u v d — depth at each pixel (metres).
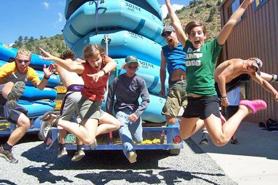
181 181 4.41
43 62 9.00
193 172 4.88
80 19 6.00
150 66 6.13
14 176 4.88
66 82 5.10
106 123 4.45
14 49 8.25
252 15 10.63
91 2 5.87
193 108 3.81
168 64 5.30
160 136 5.27
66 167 5.48
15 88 4.31
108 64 4.14
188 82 3.85
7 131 7.78
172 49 5.30
